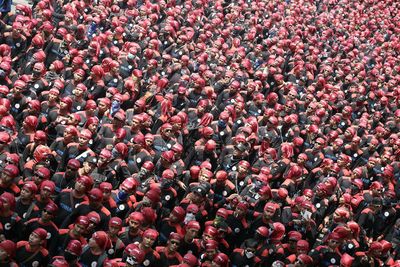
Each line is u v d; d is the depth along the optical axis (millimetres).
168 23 27516
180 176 16094
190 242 13047
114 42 24859
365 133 23734
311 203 15984
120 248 12305
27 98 17219
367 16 42188
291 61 29141
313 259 14562
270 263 13555
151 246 12203
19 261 11094
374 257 15117
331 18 38719
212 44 28094
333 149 21000
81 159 14516
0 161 13758
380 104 27766
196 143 18141
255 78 25125
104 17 25922
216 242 12703
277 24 33812
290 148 18422
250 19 32219
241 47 27594
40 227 11836
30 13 23188
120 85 20766
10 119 15008
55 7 26703
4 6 23625
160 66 23781
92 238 11453
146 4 29234
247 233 14367
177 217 13375
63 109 16594
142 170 14984
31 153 14742
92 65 21656
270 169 17938
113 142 16234
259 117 21797
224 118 19125
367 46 36656
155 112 20016
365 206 17531
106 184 13117
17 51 21438
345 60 31109
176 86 22047
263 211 14602
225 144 19109
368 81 30641
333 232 14656
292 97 23469
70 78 20125
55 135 16266
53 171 14781
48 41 22109
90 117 16344
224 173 15461
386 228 17297
